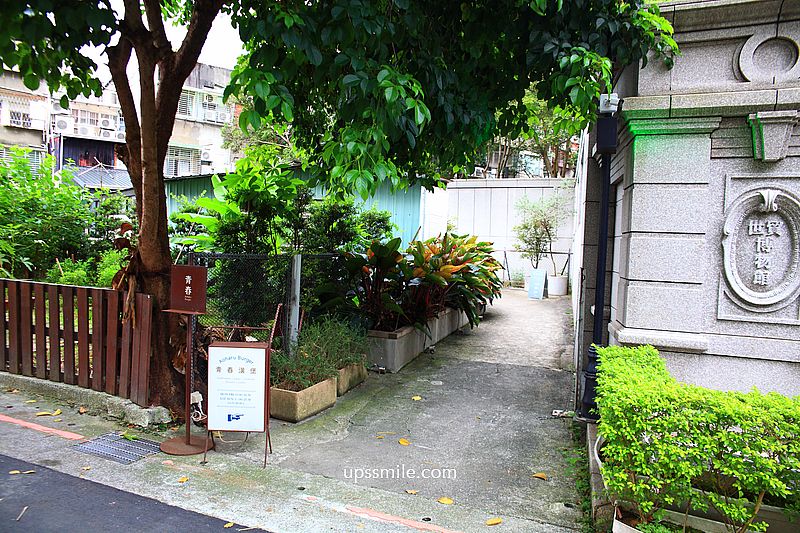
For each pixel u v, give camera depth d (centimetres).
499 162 2653
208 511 366
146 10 506
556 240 1848
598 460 380
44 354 609
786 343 417
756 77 427
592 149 614
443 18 520
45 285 603
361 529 349
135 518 353
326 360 616
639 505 321
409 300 842
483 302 1168
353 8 396
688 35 444
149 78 495
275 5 404
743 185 429
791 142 416
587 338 608
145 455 455
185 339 536
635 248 455
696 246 439
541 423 561
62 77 489
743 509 303
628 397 314
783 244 420
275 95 396
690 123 435
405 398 637
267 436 444
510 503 392
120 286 553
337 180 438
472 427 546
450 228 1547
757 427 296
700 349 433
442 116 508
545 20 461
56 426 512
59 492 385
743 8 420
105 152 2584
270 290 642
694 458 304
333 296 762
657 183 448
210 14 501
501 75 547
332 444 493
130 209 1277
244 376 443
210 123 3053
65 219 1098
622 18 443
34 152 2405
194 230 1011
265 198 753
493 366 805
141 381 525
